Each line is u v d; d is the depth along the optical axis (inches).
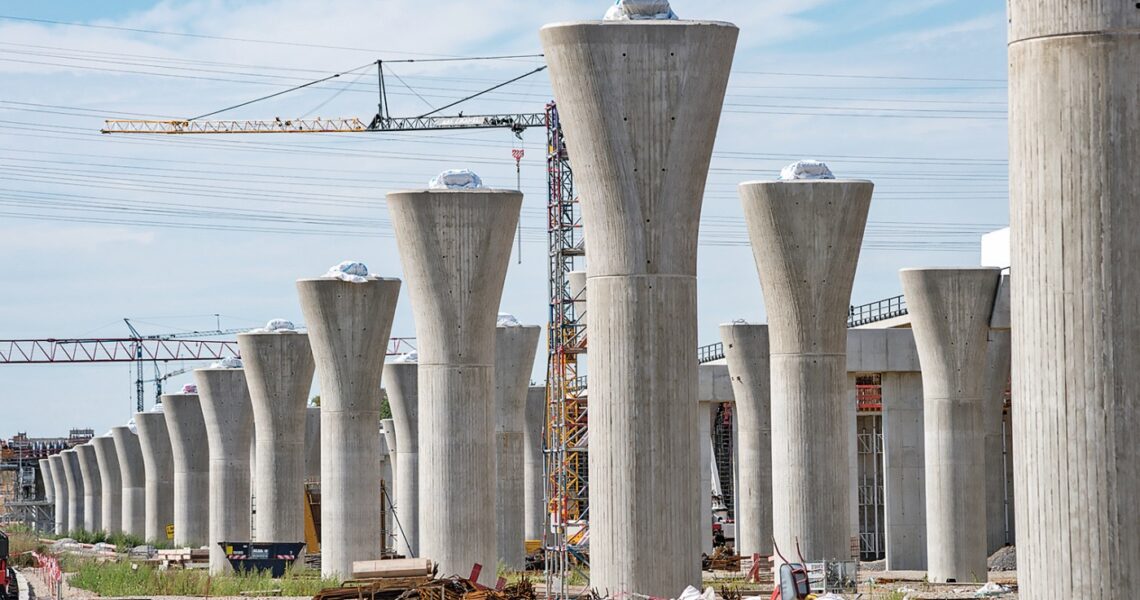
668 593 1047.6
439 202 1475.1
